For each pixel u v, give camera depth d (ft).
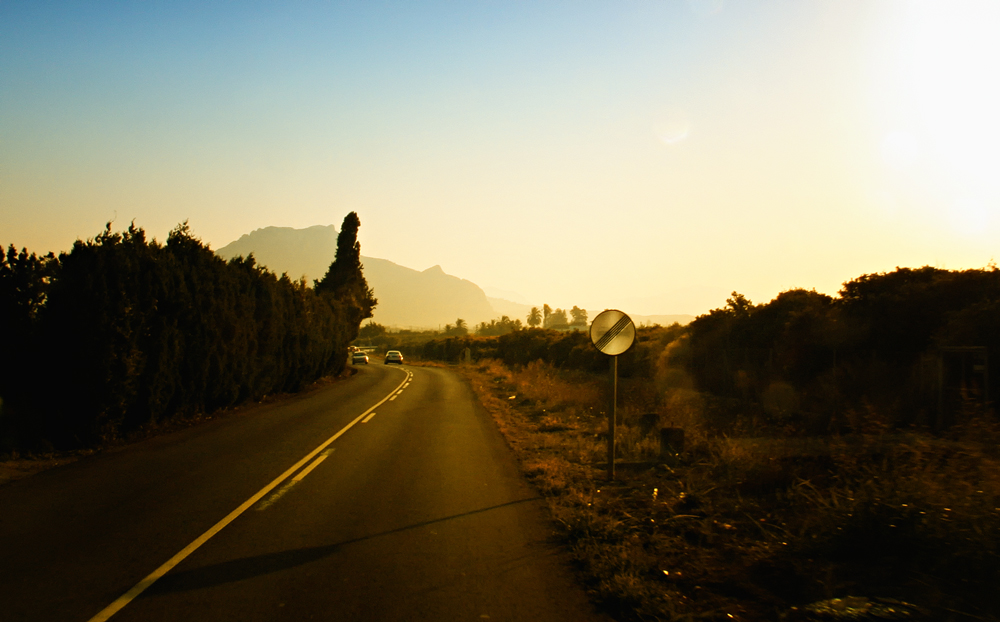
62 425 39.17
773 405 59.67
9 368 37.14
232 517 23.80
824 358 62.54
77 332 38.47
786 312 77.82
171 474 32.17
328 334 115.55
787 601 16.14
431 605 15.65
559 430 50.65
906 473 21.13
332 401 78.07
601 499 26.53
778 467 27.02
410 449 40.86
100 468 33.73
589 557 18.98
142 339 45.47
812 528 19.79
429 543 20.77
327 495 27.66
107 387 39.75
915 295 56.59
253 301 69.87
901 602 14.97
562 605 15.80
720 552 19.95
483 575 17.85
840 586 16.38
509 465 35.65
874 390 49.83
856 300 62.39
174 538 20.99
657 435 39.50
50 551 19.47
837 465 25.41
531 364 132.26
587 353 138.10
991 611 14.74
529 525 23.09
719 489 26.30
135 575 17.39
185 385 53.26
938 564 16.58
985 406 32.76
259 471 33.12
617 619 15.10
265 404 73.82
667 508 24.61
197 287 54.34
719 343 85.92
